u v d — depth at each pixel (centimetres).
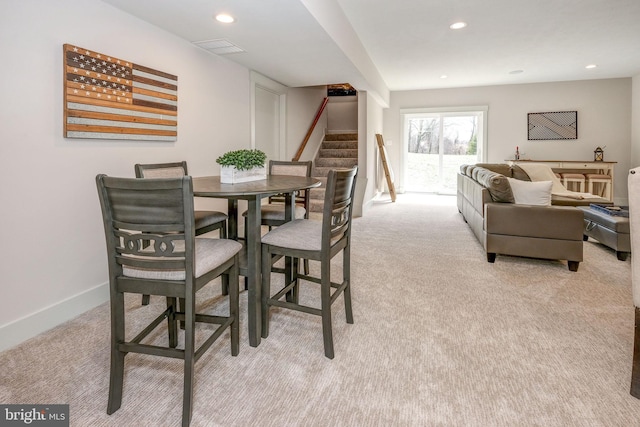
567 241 306
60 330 208
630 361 172
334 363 171
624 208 386
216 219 258
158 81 291
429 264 329
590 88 686
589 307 234
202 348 143
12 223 193
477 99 751
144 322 215
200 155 351
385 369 167
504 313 226
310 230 195
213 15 266
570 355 178
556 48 486
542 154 721
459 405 142
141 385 155
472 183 433
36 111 204
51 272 214
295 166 331
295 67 421
